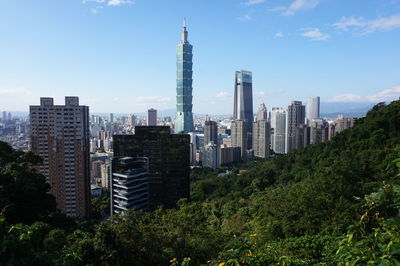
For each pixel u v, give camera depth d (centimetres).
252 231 3328
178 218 2673
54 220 3300
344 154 5106
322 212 2758
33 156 3762
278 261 922
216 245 2325
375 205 552
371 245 581
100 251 1797
